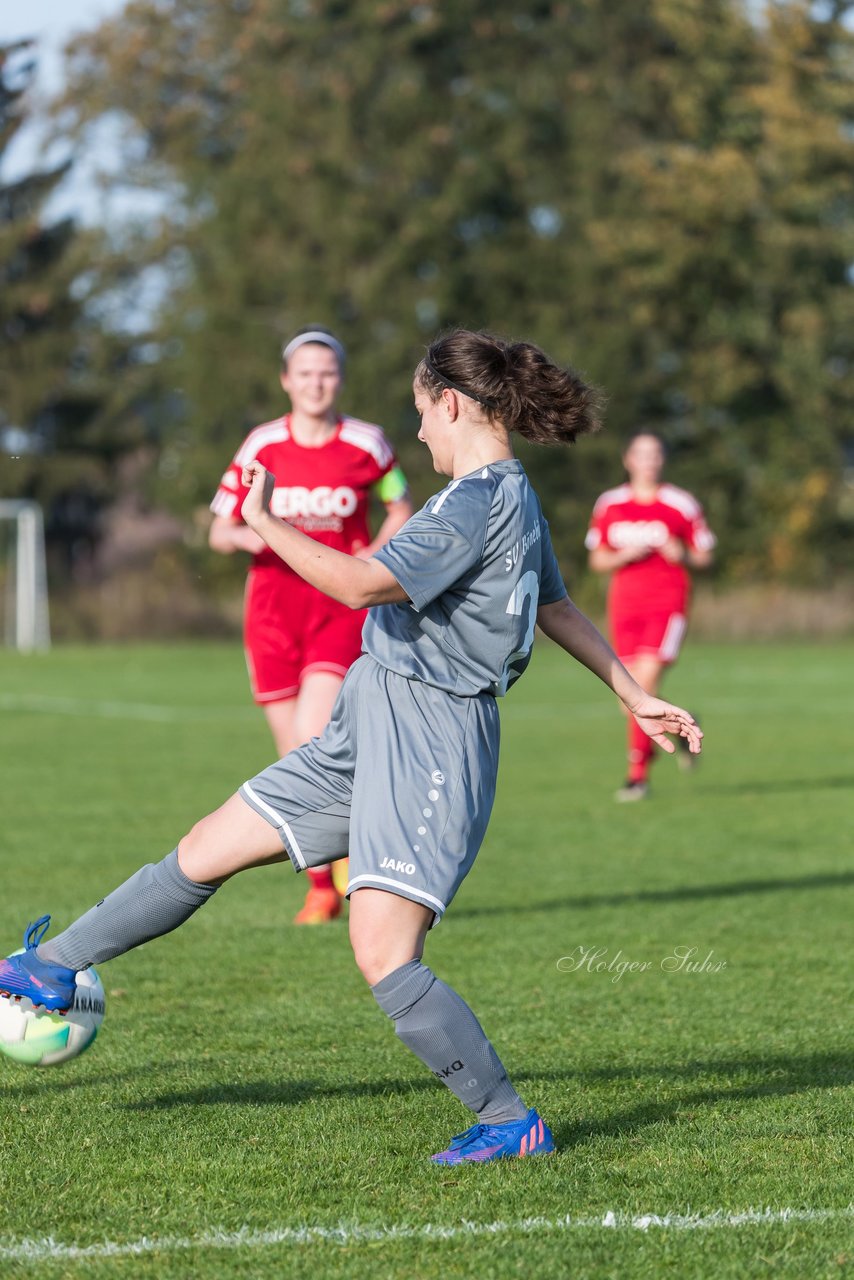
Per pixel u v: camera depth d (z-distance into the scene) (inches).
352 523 597.9
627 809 927.7
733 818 889.5
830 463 3348.9
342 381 591.2
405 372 3292.3
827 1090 378.0
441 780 305.0
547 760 1196.5
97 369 3801.7
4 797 954.1
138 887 327.3
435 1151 329.1
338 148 3348.9
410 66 3385.8
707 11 3339.1
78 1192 304.0
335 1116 354.3
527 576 313.1
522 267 3341.5
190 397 3427.7
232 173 3417.8
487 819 312.0
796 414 3348.9
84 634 2822.3
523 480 319.3
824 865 730.2
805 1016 454.3
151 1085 380.5
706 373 3304.6
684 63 3398.1
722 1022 447.2
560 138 3422.7
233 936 575.2
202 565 3395.7
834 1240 282.0
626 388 3304.6
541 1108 360.8
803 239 3248.0
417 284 3329.2
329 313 3339.1
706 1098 370.6
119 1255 272.5
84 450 3745.1
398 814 303.1
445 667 310.7
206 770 1103.6
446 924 592.1
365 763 309.3
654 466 970.1
